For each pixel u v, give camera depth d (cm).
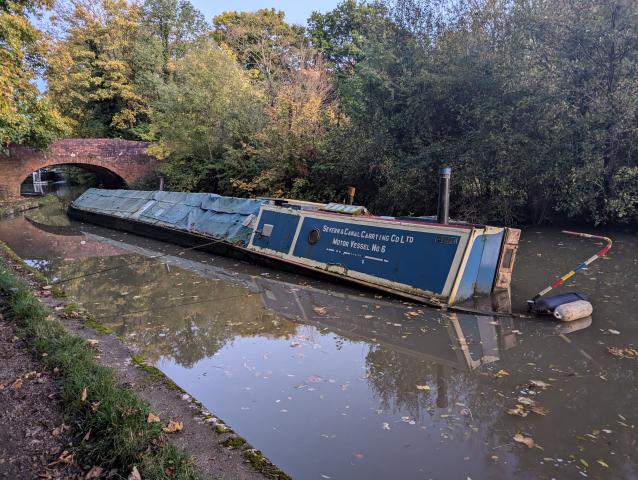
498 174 1130
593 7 1025
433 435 374
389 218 848
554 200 1177
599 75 1048
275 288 850
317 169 1650
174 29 3375
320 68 2434
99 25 3056
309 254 917
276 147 1767
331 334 612
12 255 993
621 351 528
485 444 361
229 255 1126
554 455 346
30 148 2528
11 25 1583
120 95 3173
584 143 1016
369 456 347
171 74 2848
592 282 781
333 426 388
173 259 1146
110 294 845
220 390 455
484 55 1198
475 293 716
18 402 374
